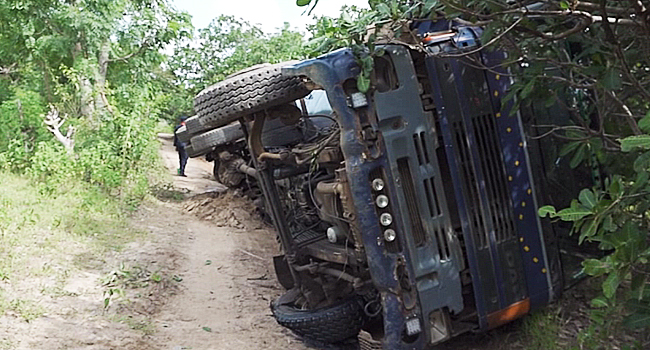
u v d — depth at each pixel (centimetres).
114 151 1229
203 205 1154
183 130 1188
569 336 477
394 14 384
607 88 356
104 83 1462
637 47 391
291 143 669
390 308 439
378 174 438
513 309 462
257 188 1005
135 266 742
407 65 445
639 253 291
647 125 277
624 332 437
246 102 541
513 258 463
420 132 445
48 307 574
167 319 611
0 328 511
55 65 1550
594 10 336
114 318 575
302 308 577
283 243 580
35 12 1423
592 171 499
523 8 339
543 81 412
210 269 798
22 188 1057
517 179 467
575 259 507
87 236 848
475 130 457
